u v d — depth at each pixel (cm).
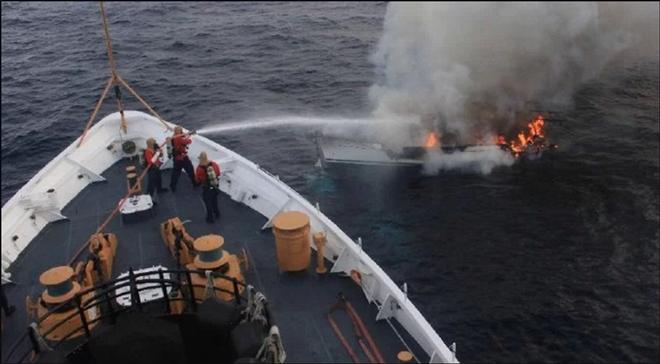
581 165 3219
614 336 1995
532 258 2420
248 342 773
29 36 5403
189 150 1731
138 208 1449
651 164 3173
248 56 4825
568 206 2803
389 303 1102
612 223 2653
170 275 1198
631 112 3912
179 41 5181
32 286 1254
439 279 2281
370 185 2980
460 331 2011
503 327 2036
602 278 2283
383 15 5875
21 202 1445
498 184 3034
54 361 774
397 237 2559
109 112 3741
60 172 1609
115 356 834
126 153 1764
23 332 1088
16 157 3148
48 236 1425
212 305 865
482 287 2239
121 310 959
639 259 2388
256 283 1214
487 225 2656
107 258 1229
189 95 4078
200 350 877
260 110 3862
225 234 1395
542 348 1947
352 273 1198
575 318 2081
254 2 6388
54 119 3606
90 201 1571
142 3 6419
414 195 2905
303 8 6131
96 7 6291
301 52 4922
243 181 1555
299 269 1224
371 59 4825
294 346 1059
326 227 1310
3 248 1324
